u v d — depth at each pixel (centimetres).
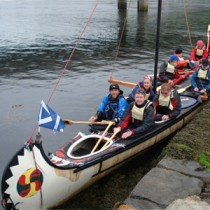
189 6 4134
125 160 654
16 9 3728
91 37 2173
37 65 1498
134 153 669
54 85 1209
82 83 1238
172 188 485
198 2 4744
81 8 3909
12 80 1262
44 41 2033
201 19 2977
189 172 525
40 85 1208
